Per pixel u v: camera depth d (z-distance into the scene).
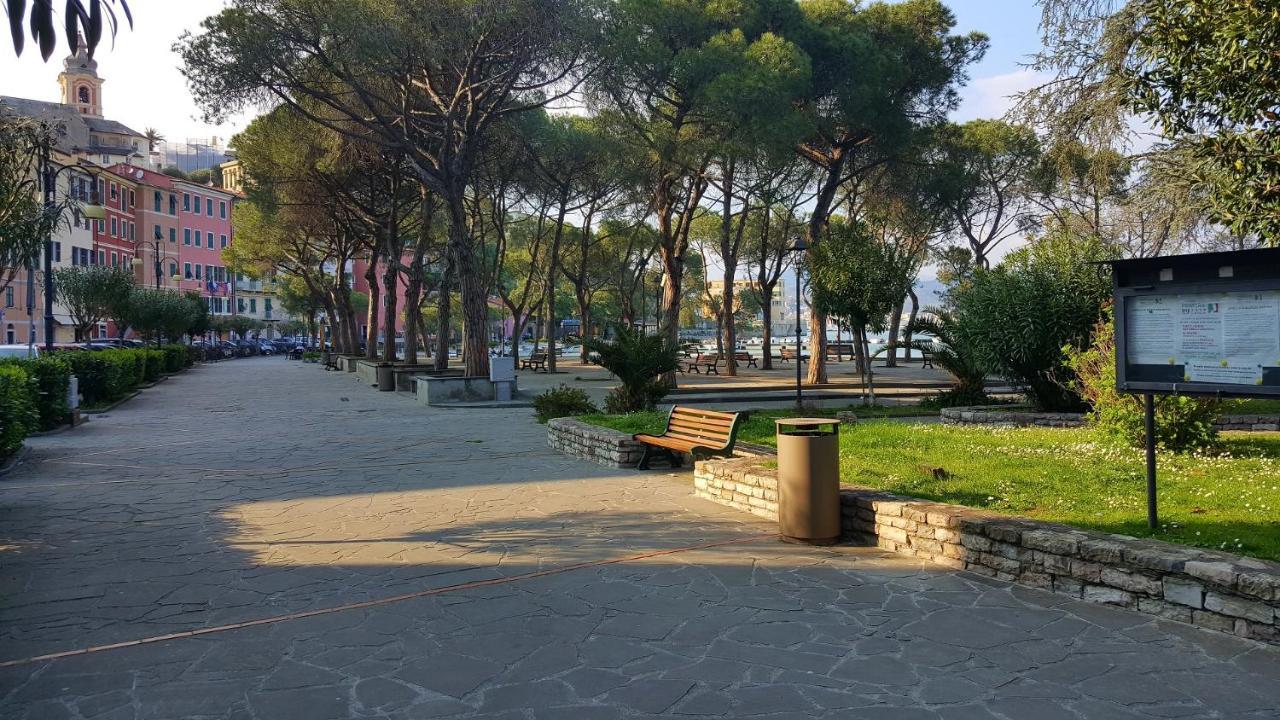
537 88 21.45
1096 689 3.57
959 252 42.06
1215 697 3.47
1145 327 5.22
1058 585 4.86
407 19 18.33
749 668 3.88
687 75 21.53
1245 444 8.95
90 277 36.56
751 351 69.62
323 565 5.80
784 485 6.30
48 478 9.85
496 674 3.86
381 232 34.06
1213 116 7.41
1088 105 10.36
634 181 27.61
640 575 5.46
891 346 18.00
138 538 6.67
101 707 3.54
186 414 19.03
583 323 47.09
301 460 11.30
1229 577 4.10
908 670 3.82
